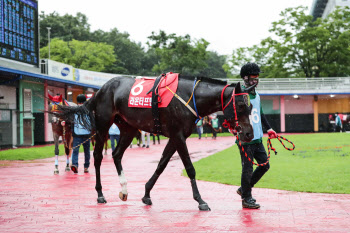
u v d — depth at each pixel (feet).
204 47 154.20
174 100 17.19
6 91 70.44
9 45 67.97
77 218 15.74
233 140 86.12
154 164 38.93
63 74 83.92
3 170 34.45
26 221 15.28
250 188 17.29
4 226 14.49
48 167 37.09
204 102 16.90
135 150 57.16
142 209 17.47
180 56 153.48
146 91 18.17
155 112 17.52
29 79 75.05
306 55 151.23
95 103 20.43
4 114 68.59
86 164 32.01
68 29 193.77
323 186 22.95
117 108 19.35
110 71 183.62
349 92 131.95
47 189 23.61
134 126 18.93
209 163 37.14
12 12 68.74
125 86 19.31
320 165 33.04
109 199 20.17
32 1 75.00
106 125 19.89
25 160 45.14
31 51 74.84
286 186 23.29
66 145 33.12
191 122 17.25
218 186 24.26
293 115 137.49
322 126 138.41
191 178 17.26
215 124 92.22
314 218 15.12
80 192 22.48
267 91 133.18
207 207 16.92
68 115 20.98
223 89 16.66
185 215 16.05
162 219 15.38
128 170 34.04
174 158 43.73
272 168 31.68
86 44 159.53
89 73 95.04
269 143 17.84
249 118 16.07
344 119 131.13
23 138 72.90
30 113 76.43
